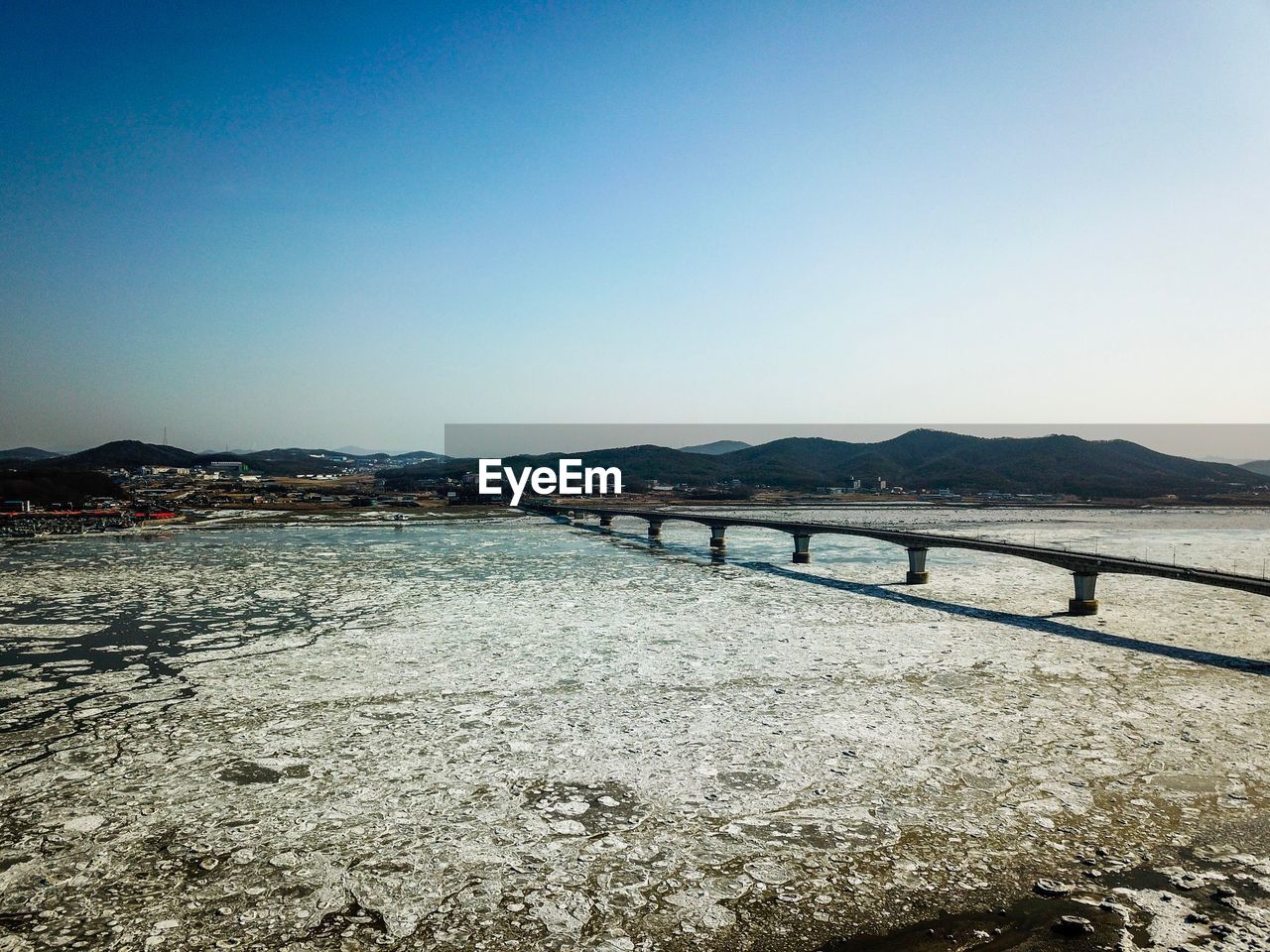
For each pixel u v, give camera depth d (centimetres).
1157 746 3309
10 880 2277
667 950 1983
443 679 4416
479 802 2798
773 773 3052
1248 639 5491
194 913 2112
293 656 4975
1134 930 2036
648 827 2612
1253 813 2684
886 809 2734
